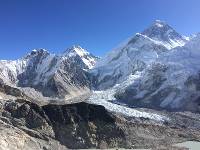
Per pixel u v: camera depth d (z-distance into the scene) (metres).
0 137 159.00
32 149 168.62
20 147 163.88
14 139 164.62
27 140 172.75
